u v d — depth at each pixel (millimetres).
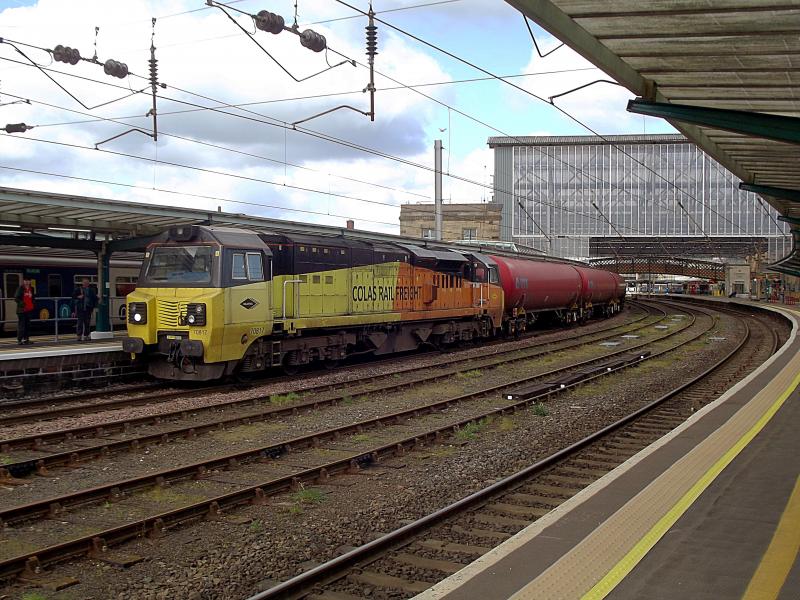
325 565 6781
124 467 11227
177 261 18297
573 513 7316
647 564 6031
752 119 11680
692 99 14250
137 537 8070
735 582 5672
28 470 10812
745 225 81750
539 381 20859
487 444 13023
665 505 7504
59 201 17641
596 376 21312
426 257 27094
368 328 24328
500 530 8312
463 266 30234
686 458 9430
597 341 34562
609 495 7875
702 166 81625
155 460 11672
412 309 26219
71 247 23266
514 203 84562
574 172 83500
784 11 9359
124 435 13234
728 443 10375
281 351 20281
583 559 6074
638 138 81562
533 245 83875
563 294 41406
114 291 30406
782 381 16781
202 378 18016
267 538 8125
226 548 7836
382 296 24438
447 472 11016
